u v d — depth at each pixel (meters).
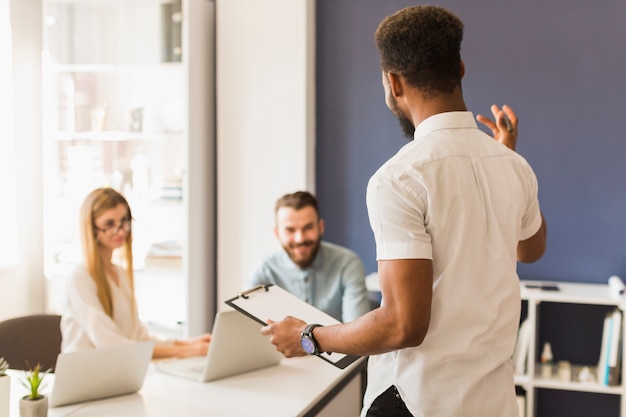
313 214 3.09
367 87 4.09
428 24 1.57
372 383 1.67
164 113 4.27
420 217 1.52
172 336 4.21
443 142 1.57
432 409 1.57
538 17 3.79
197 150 4.10
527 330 3.56
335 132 4.16
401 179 1.52
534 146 3.84
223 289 4.19
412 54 1.57
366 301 3.11
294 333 1.72
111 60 4.29
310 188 4.10
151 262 4.23
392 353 1.62
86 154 4.32
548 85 3.80
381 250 1.51
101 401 2.18
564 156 3.80
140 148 4.32
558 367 3.72
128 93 4.31
